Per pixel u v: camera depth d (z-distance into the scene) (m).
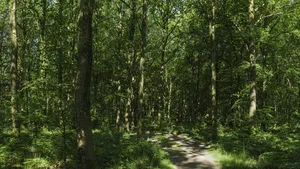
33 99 12.17
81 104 10.77
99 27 26.56
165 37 33.75
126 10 29.12
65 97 12.19
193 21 29.33
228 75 30.97
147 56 32.31
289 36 25.67
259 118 20.38
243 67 20.75
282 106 31.36
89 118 10.89
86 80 10.79
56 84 12.07
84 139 10.75
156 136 25.05
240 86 32.03
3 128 17.28
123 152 13.91
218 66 31.91
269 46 24.58
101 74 28.31
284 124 23.05
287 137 15.18
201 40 28.30
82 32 10.71
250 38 19.66
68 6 18.61
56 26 14.26
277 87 26.75
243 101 22.09
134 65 28.50
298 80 27.58
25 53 25.31
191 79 39.84
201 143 21.19
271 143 13.98
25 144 13.55
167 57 37.53
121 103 33.31
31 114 11.99
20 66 25.36
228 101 33.44
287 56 26.41
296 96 30.64
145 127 31.11
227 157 14.70
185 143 21.08
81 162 10.75
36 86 11.85
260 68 19.66
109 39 27.58
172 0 31.70
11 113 16.06
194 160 15.14
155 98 46.75
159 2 29.95
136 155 13.90
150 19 33.72
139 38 28.36
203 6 24.77
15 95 16.00
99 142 15.91
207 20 26.56
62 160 12.31
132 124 32.31
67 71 13.15
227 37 28.44
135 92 31.42
